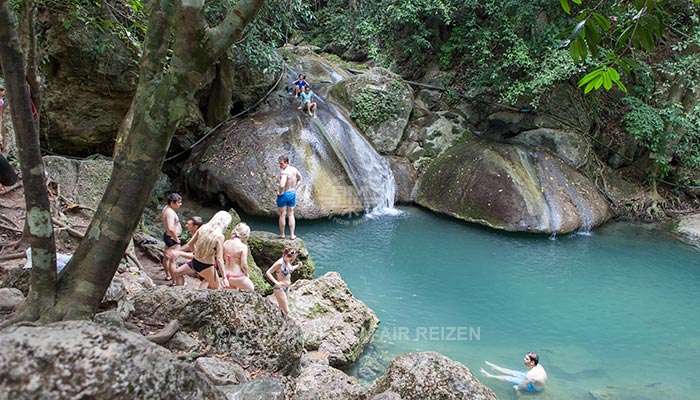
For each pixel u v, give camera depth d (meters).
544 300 8.24
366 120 13.56
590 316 7.77
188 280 7.05
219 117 12.44
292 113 12.47
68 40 9.02
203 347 3.55
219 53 2.11
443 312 7.71
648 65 12.49
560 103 13.41
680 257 10.30
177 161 12.35
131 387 1.45
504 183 11.45
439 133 13.66
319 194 11.23
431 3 14.55
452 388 3.98
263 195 10.84
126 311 3.60
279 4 11.83
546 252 10.22
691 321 7.71
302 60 15.23
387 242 10.32
